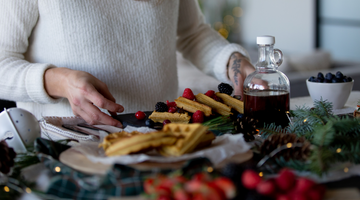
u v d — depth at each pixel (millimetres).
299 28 5383
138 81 1475
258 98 1067
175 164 870
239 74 1414
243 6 6812
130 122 1201
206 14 7250
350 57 4668
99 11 1370
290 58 3568
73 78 1179
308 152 886
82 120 1202
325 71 3143
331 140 891
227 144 923
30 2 1332
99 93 1157
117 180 821
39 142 960
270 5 6004
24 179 883
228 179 757
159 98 1531
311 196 741
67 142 1025
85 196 811
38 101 1295
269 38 1041
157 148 917
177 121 1176
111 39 1401
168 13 1496
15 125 994
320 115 1042
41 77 1244
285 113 1076
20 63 1301
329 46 4984
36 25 1403
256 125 1042
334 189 810
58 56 1396
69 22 1354
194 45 1653
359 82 2850
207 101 1237
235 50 1501
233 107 1240
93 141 1028
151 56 1478
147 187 771
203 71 1649
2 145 903
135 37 1437
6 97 1309
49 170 907
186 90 1270
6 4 1308
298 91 2717
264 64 1077
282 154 906
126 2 1399
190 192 739
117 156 882
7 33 1325
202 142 934
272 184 740
